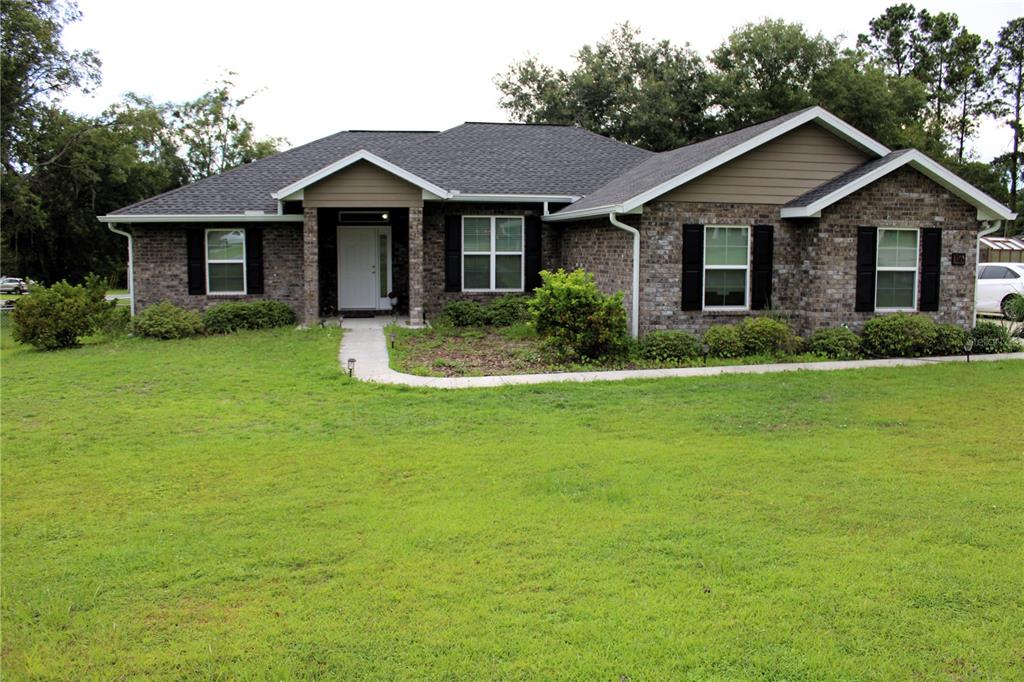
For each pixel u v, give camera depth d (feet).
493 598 16.07
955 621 15.03
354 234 68.39
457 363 44.96
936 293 51.80
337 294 68.64
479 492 22.75
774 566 17.42
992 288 78.18
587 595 16.15
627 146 75.61
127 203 127.13
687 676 13.42
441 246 64.34
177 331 57.93
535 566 17.54
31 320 54.44
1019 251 110.42
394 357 46.88
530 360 45.75
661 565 17.53
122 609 16.01
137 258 64.85
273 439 29.19
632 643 14.37
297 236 65.26
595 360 46.01
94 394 37.78
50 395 37.76
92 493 23.30
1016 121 162.40
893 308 51.60
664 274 50.49
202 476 24.80
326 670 13.75
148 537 19.72
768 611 15.39
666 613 15.38
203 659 14.11
